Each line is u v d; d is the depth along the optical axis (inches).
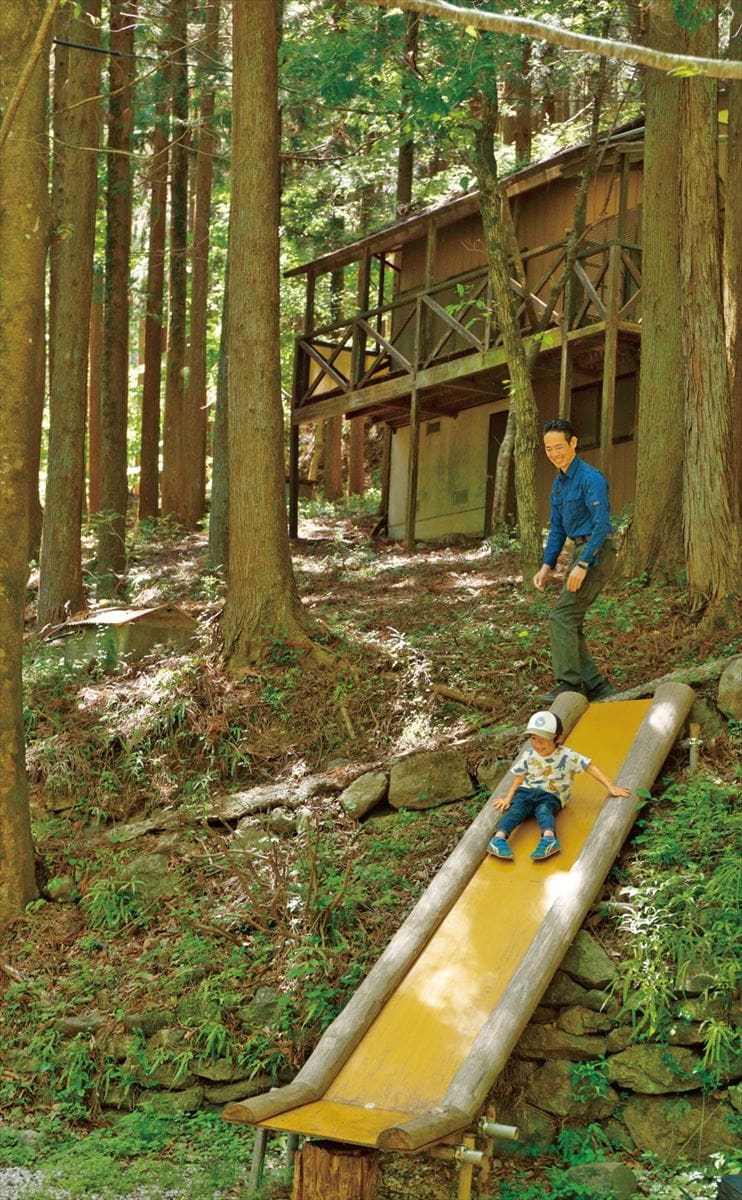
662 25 447.8
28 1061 288.4
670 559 440.1
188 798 378.0
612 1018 246.8
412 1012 241.0
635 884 268.7
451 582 560.4
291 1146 234.2
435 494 804.6
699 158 399.2
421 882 300.0
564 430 327.3
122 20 663.1
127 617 467.5
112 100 658.8
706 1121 231.5
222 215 1031.6
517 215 730.8
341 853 321.7
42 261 348.2
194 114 792.9
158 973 300.4
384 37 461.7
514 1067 249.9
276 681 411.8
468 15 139.6
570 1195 219.6
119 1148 253.6
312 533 831.1
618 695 334.6
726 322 441.1
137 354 1386.6
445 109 450.0
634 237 655.8
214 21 706.2
